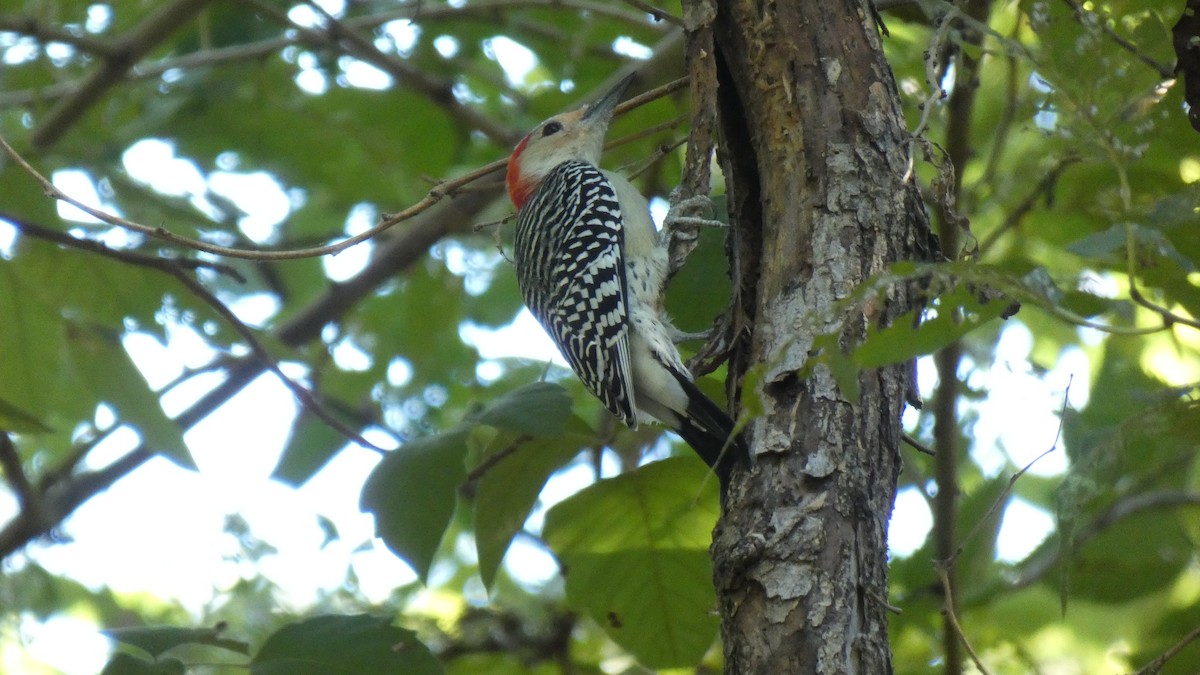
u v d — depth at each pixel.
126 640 7.51
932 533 10.16
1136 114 7.00
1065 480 6.36
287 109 15.27
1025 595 12.66
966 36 9.06
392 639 7.70
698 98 7.33
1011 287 5.04
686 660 9.03
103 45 13.40
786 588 5.48
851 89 6.73
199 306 10.51
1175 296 7.29
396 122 15.67
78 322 10.30
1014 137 12.98
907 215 6.50
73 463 12.37
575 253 9.94
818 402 5.91
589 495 8.59
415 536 7.57
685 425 8.74
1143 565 10.19
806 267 6.33
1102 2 7.08
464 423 7.93
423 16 14.24
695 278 9.48
